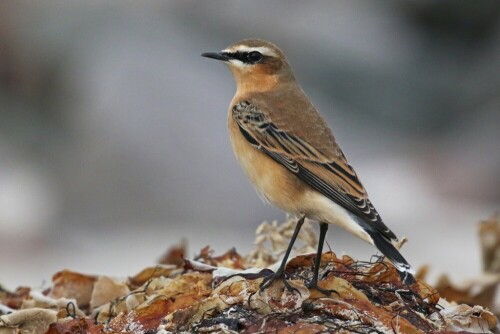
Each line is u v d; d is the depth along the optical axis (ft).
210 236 66.13
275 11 87.56
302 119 33.78
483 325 27.94
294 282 28.02
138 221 69.97
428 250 59.93
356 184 31.81
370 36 87.45
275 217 69.36
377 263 29.81
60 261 60.29
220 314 27.17
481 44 89.35
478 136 80.38
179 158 73.41
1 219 66.54
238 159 34.55
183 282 30.30
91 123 77.10
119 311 30.89
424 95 85.40
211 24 86.48
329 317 26.96
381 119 83.51
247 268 32.58
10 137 79.66
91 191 72.08
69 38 85.20
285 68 35.96
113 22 85.92
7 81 84.28
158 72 79.51
